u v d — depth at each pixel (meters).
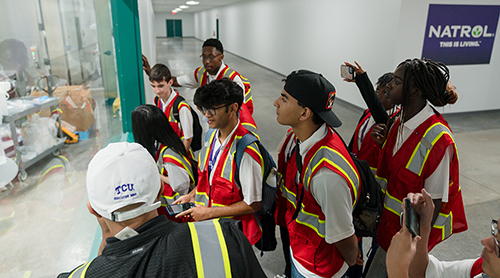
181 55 15.97
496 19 5.62
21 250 1.80
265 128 5.12
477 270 0.79
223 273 0.63
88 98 3.35
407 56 5.39
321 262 1.21
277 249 2.24
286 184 1.35
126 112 3.85
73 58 3.29
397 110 1.54
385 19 5.42
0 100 2.16
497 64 5.95
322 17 7.54
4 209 2.09
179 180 1.49
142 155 0.69
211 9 23.61
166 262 0.61
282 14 10.20
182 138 2.32
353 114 6.05
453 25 5.44
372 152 1.81
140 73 3.73
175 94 2.25
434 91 1.24
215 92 1.25
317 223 1.18
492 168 3.63
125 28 3.54
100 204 0.64
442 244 2.33
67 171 2.65
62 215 2.13
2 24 2.40
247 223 1.44
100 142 3.39
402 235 0.71
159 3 17.14
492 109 6.30
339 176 1.05
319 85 1.06
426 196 0.79
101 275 0.59
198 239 0.66
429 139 1.26
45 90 2.77
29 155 2.51
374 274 1.51
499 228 0.62
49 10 2.82
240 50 16.23
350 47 6.49
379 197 1.23
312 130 1.15
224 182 1.37
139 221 0.66
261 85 9.10
